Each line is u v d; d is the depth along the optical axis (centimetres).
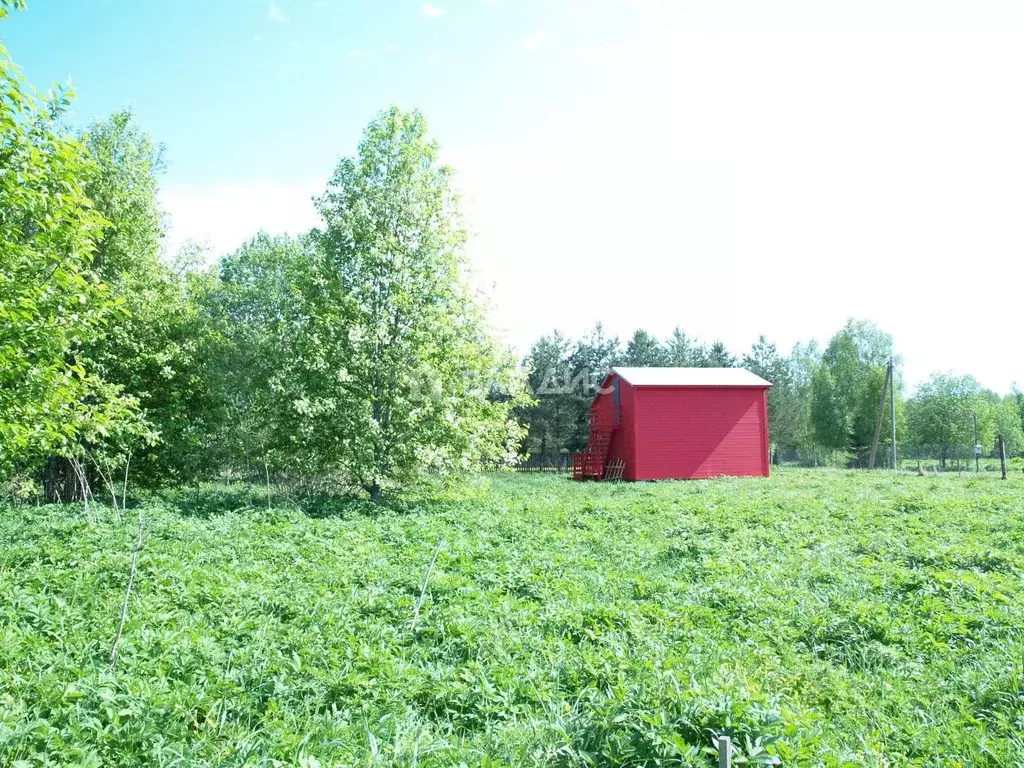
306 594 838
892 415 4441
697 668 605
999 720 532
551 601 832
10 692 516
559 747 470
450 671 606
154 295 2077
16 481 1891
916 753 502
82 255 1062
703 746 443
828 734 493
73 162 995
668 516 1617
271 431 2005
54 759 421
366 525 1433
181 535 1246
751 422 3397
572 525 1535
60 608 749
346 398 1833
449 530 1377
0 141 932
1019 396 10575
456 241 1958
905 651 691
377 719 522
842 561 1100
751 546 1244
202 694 533
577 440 5303
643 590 906
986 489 2352
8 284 959
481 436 1962
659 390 3328
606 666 596
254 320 3089
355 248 1920
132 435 1864
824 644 714
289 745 464
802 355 8669
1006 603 823
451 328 1878
